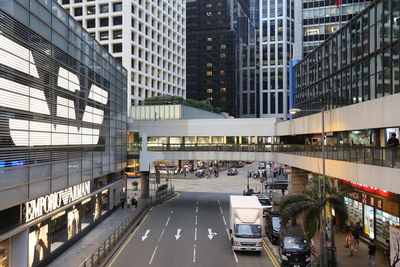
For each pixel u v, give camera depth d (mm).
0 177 16719
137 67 82125
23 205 19281
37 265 20688
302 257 21719
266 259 23875
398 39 20047
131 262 22844
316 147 29250
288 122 39844
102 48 33875
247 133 45031
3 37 17031
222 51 153875
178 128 47156
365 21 25078
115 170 38812
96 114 31969
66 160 24781
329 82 33875
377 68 22984
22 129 18828
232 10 158875
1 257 18219
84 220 29656
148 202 45062
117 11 80250
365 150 20828
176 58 103250
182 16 108625
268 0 153750
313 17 80125
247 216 25797
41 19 20969
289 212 21562
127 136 45781
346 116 25266
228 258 24000
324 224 21547
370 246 20000
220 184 66188
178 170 85062
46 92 21766
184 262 22984
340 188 24297
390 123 18828
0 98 16828
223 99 152875
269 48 153375
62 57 24281
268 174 81562
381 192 24547
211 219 36719
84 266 19531
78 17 81812
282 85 151250
